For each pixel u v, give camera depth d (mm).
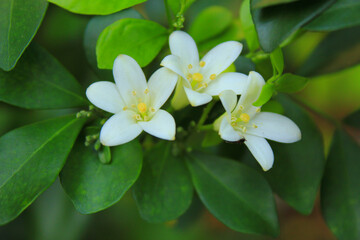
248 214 253
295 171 272
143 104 239
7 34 236
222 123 232
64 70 259
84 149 245
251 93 238
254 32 262
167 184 254
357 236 271
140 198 248
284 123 248
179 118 257
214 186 257
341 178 281
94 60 259
